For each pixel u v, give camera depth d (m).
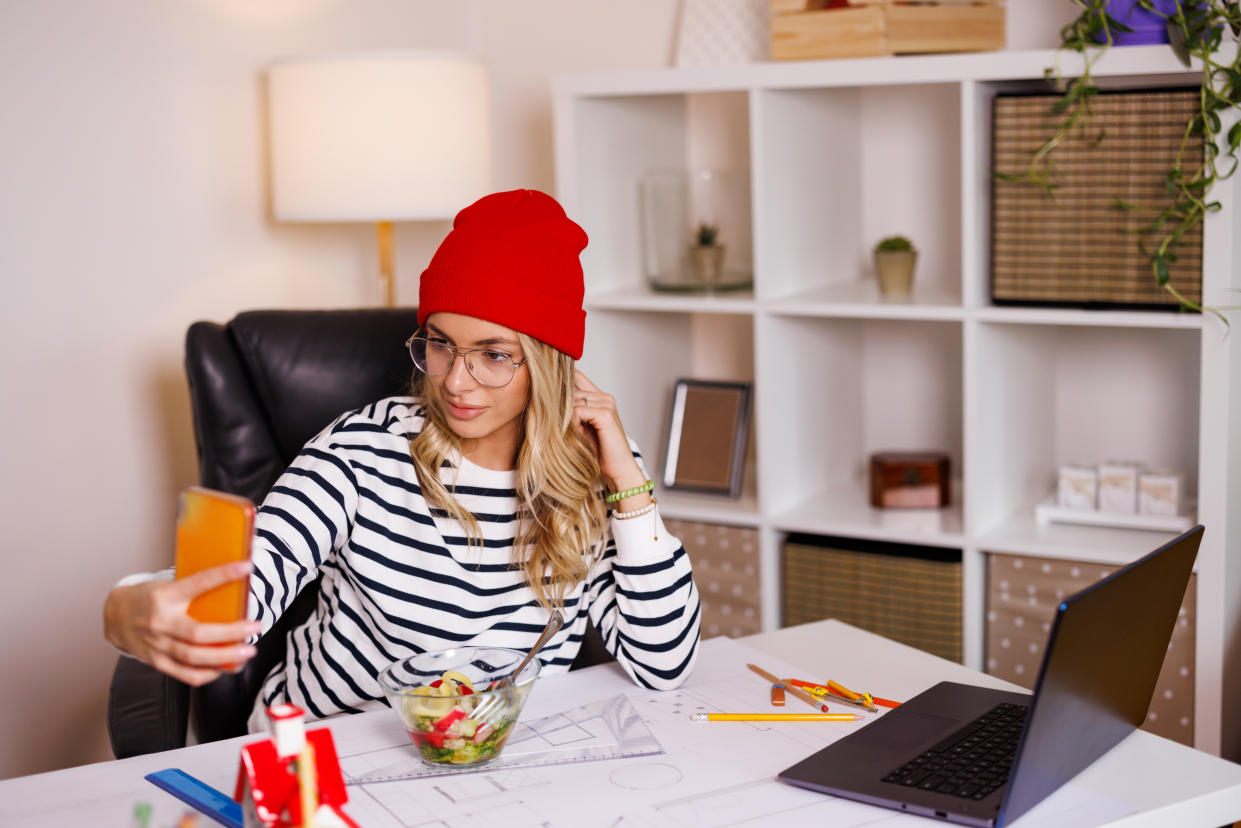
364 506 1.38
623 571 1.35
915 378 2.75
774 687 1.28
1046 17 2.40
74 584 2.21
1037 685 0.93
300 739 0.85
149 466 2.32
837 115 2.60
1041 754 0.98
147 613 0.93
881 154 2.70
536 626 1.41
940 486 2.43
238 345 1.74
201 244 2.38
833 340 2.64
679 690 1.31
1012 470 2.36
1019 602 2.19
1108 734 1.10
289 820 0.86
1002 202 2.14
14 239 2.07
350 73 2.16
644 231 2.58
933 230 2.67
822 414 2.61
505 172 3.03
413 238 2.87
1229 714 2.08
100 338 2.21
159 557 2.35
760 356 2.36
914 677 1.35
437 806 1.03
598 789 1.06
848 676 1.35
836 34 2.19
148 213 2.28
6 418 2.08
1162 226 1.99
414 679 1.18
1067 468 2.28
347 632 1.42
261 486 1.72
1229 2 1.84
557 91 2.47
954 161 2.61
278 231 2.54
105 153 2.19
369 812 1.02
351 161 2.18
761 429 2.39
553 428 1.34
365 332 1.75
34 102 2.08
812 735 1.17
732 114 2.84
